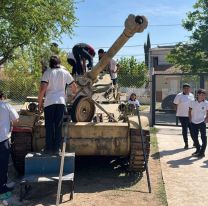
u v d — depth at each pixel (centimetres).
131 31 408
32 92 960
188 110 614
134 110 480
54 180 373
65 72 421
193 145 654
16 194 400
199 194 395
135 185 430
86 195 394
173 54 1384
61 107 412
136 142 445
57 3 736
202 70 1344
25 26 666
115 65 602
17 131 445
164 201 373
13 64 783
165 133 811
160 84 1242
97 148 449
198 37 1334
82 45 520
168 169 498
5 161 382
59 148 413
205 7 1330
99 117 482
